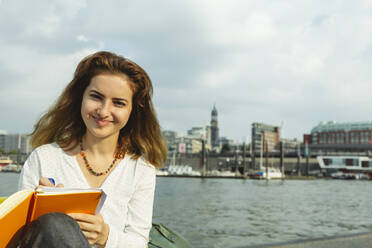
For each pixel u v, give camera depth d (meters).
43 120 1.55
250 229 9.41
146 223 1.49
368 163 77.00
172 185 38.41
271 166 87.62
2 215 0.83
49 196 0.96
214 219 11.38
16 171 72.25
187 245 2.43
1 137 144.88
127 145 1.55
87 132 1.45
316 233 8.91
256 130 143.25
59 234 0.87
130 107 1.43
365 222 11.20
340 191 32.59
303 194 26.94
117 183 1.46
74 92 1.51
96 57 1.38
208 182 47.44
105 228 1.20
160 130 1.64
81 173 1.42
